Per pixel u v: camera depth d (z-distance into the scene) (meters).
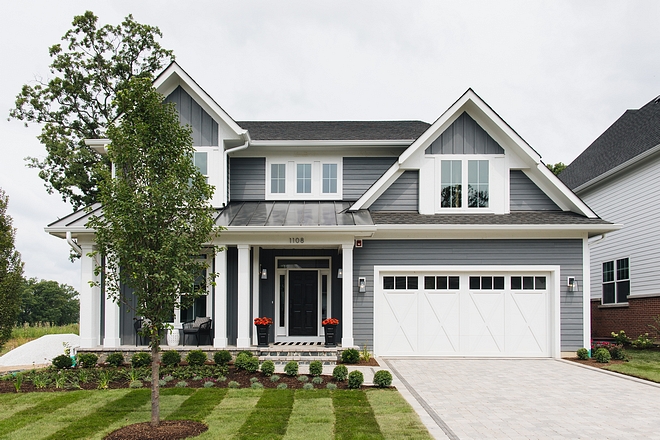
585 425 8.25
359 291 15.50
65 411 8.91
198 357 13.17
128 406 9.19
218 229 8.85
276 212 15.96
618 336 18.50
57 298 54.59
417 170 16.41
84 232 14.63
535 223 15.24
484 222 15.30
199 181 8.44
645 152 18.53
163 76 15.71
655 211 18.62
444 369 13.38
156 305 7.98
